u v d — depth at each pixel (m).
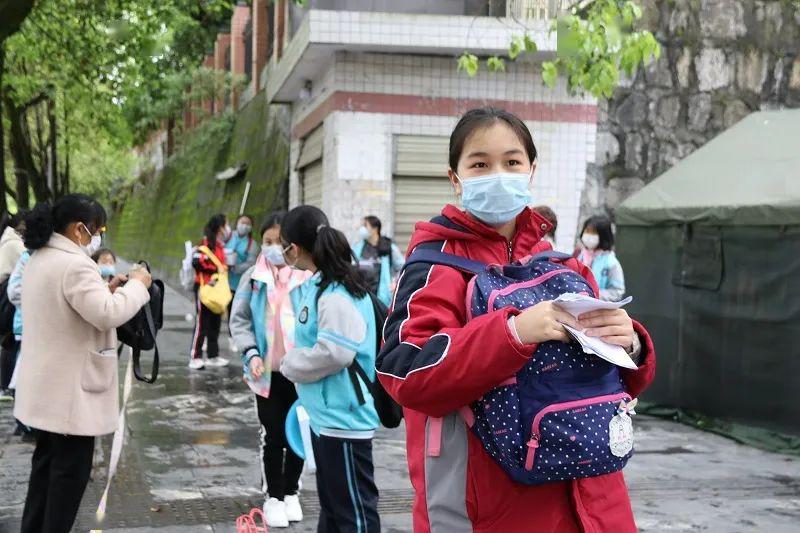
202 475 6.06
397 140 11.29
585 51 7.00
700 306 7.83
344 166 11.18
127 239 40.03
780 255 7.04
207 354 11.28
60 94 21.27
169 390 9.45
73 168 39.12
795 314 6.90
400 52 11.10
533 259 2.12
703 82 11.53
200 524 5.00
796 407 6.88
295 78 12.85
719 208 7.48
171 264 26.31
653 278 8.40
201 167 24.97
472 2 12.17
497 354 1.82
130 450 6.76
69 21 14.70
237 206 19.00
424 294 2.04
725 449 7.08
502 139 2.13
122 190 45.12
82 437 3.95
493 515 1.99
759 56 11.62
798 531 5.02
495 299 1.97
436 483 2.04
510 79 11.35
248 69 20.92
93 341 3.95
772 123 8.52
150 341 4.32
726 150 8.42
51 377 3.85
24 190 22.64
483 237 2.15
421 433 2.11
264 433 4.80
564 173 11.41
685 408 8.05
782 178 7.35
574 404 1.91
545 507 1.99
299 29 11.38
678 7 11.40
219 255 11.02
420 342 1.97
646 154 11.52
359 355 3.81
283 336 4.66
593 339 1.87
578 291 2.01
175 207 28.11
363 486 3.81
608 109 11.45
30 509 4.11
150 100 21.95
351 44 10.54
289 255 4.07
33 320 3.92
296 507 4.97
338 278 3.83
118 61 16.14
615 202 11.49
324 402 3.78
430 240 2.17
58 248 3.93
